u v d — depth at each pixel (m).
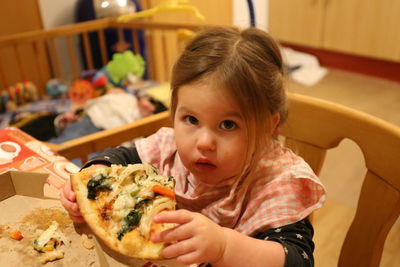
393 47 3.04
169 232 0.51
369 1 3.04
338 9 3.24
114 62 2.21
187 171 0.79
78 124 1.87
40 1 2.41
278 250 0.58
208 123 0.61
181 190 0.78
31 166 0.79
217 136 0.62
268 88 0.65
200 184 0.73
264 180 0.69
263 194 0.68
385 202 0.74
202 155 0.62
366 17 3.10
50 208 0.68
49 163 0.80
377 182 0.75
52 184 0.74
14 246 0.61
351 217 1.23
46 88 2.23
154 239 0.51
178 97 0.65
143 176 0.61
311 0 3.38
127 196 0.57
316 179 0.68
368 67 3.33
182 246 0.50
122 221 0.55
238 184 0.70
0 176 0.69
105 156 0.82
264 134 0.66
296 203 0.67
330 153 2.24
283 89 0.70
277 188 0.67
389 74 3.23
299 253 0.60
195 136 0.62
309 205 0.68
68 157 0.95
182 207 0.77
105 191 0.60
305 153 0.89
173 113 0.68
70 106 2.07
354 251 0.80
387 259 1.27
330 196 1.88
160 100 2.02
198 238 0.50
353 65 3.41
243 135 0.62
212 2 3.15
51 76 2.52
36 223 0.65
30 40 2.04
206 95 0.60
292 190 0.67
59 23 2.53
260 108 0.63
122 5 1.87
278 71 0.68
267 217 0.66
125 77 2.23
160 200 0.55
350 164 2.13
